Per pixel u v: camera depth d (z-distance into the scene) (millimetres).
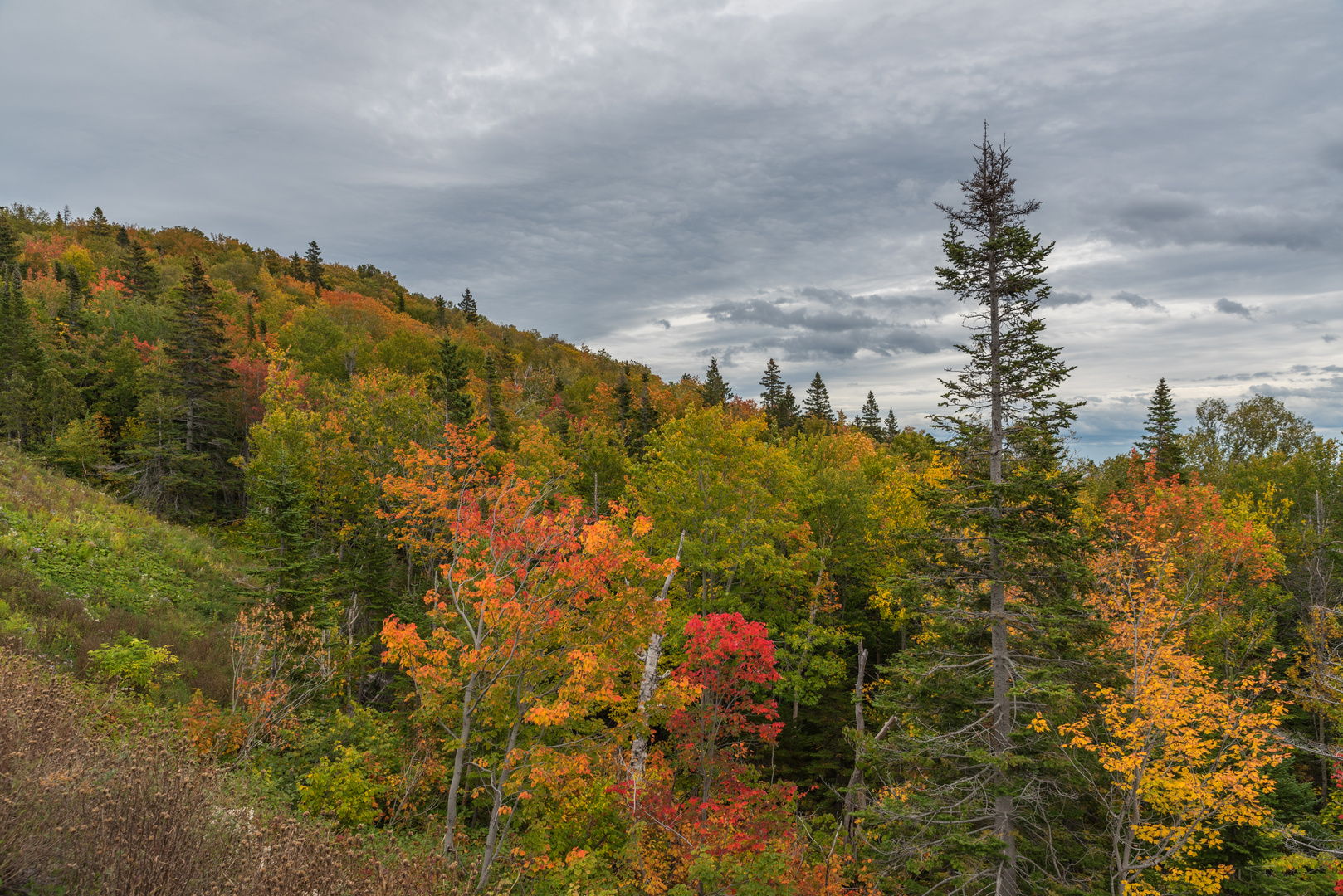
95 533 22531
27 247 103500
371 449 34219
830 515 29797
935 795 16453
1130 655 16469
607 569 13148
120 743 7715
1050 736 15984
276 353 41812
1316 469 45438
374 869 7191
